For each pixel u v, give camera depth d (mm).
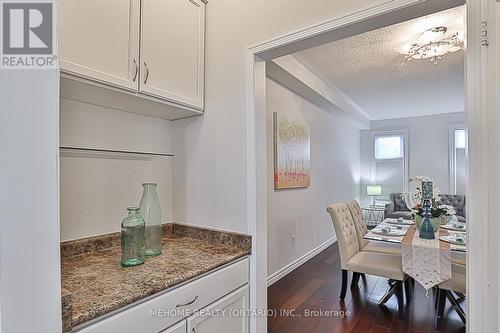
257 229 1717
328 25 1456
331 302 2688
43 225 714
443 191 5953
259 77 1771
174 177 2102
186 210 2025
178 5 1725
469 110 1096
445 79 3865
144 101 1602
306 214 4059
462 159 5770
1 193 638
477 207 1074
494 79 1052
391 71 3572
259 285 1722
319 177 4547
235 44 1796
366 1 1346
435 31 2512
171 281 1228
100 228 1694
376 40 2721
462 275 2199
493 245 1046
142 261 1453
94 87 1349
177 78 1711
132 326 1083
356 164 6562
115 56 1383
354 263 2643
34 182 699
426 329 2205
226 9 1846
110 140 1739
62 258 1509
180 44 1735
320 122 4594
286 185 3461
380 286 3061
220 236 1819
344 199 5727
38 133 711
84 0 1263
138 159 1903
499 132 1040
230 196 1800
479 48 1079
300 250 3859
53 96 745
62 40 1184
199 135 1955
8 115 658
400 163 6410
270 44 1649
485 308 1056
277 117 3275
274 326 2264
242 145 1746
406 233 2703
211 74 1897
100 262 1471
